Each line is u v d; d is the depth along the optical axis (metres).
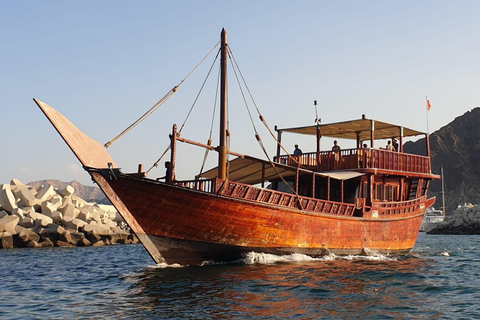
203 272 17.30
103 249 33.44
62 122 16.66
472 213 90.56
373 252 24.91
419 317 11.60
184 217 18.06
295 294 13.87
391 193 26.91
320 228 21.80
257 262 20.02
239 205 18.70
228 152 20.11
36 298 14.07
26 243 34.88
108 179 16.91
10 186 42.16
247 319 11.06
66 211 40.47
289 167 21.30
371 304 12.88
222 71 20.66
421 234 89.56
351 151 24.69
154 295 13.61
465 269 20.58
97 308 12.34
